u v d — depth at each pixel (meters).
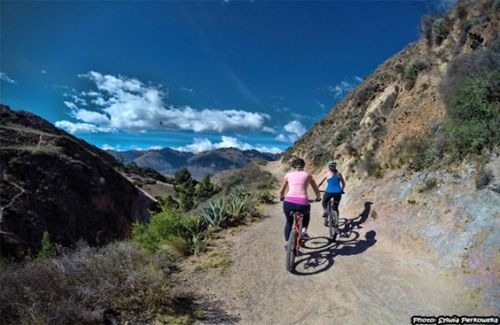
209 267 6.80
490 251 5.21
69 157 53.50
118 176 60.53
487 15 11.70
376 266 6.37
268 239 8.68
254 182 30.56
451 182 7.17
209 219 9.88
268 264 6.91
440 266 5.83
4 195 39.53
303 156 38.84
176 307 5.22
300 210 6.38
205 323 4.87
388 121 14.30
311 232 8.84
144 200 62.34
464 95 8.36
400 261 6.46
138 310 4.94
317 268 6.55
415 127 10.61
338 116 38.09
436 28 15.84
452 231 6.21
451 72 9.46
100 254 6.34
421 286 5.50
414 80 15.06
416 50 19.78
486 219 5.74
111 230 49.78
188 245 7.84
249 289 5.88
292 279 6.19
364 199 9.82
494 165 6.44
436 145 8.42
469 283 5.10
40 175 46.19
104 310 4.76
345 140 22.72
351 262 6.66
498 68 8.20
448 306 4.86
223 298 5.58
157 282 5.30
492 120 7.30
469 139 7.35
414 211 7.48
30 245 36.34
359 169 12.33
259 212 12.20
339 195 7.89
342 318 4.91
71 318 4.38
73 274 5.24
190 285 6.00
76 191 49.44
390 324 4.65
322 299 5.45
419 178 8.22
